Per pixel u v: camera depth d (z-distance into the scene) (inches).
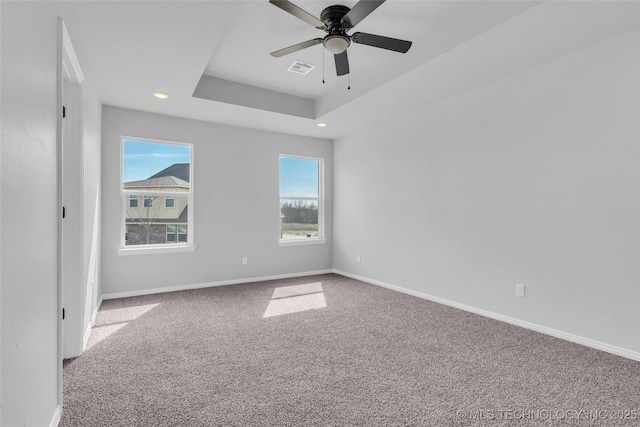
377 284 190.1
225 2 81.6
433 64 114.7
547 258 114.4
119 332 115.0
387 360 94.1
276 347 103.1
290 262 211.5
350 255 211.6
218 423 65.9
